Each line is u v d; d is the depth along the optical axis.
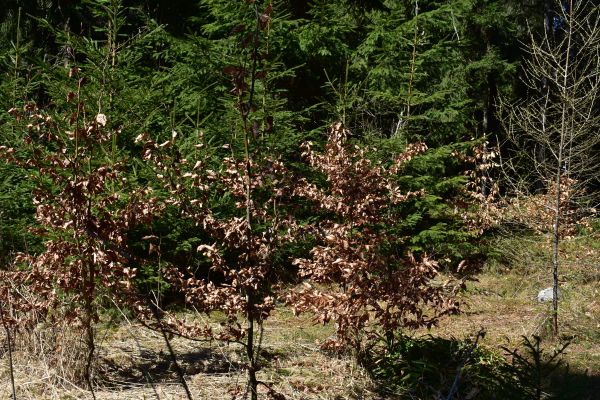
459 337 8.46
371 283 5.98
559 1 9.80
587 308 9.91
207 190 4.84
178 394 5.68
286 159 9.90
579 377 7.15
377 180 6.28
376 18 13.16
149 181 7.98
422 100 11.34
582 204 11.52
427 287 6.03
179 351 6.94
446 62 12.41
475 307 10.13
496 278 11.62
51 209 5.18
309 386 6.05
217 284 9.45
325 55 11.74
